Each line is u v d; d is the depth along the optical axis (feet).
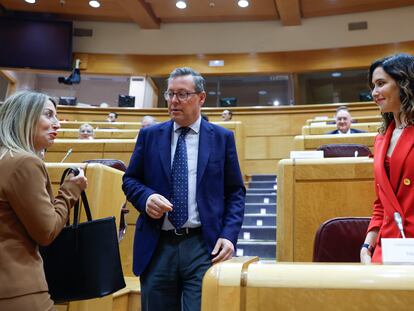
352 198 6.00
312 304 1.83
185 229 4.51
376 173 4.06
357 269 1.87
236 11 29.12
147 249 4.49
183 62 30.30
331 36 28.78
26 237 3.57
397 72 4.12
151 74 30.37
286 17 28.48
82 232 4.32
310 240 5.93
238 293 1.88
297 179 6.20
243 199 4.93
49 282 4.24
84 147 12.92
